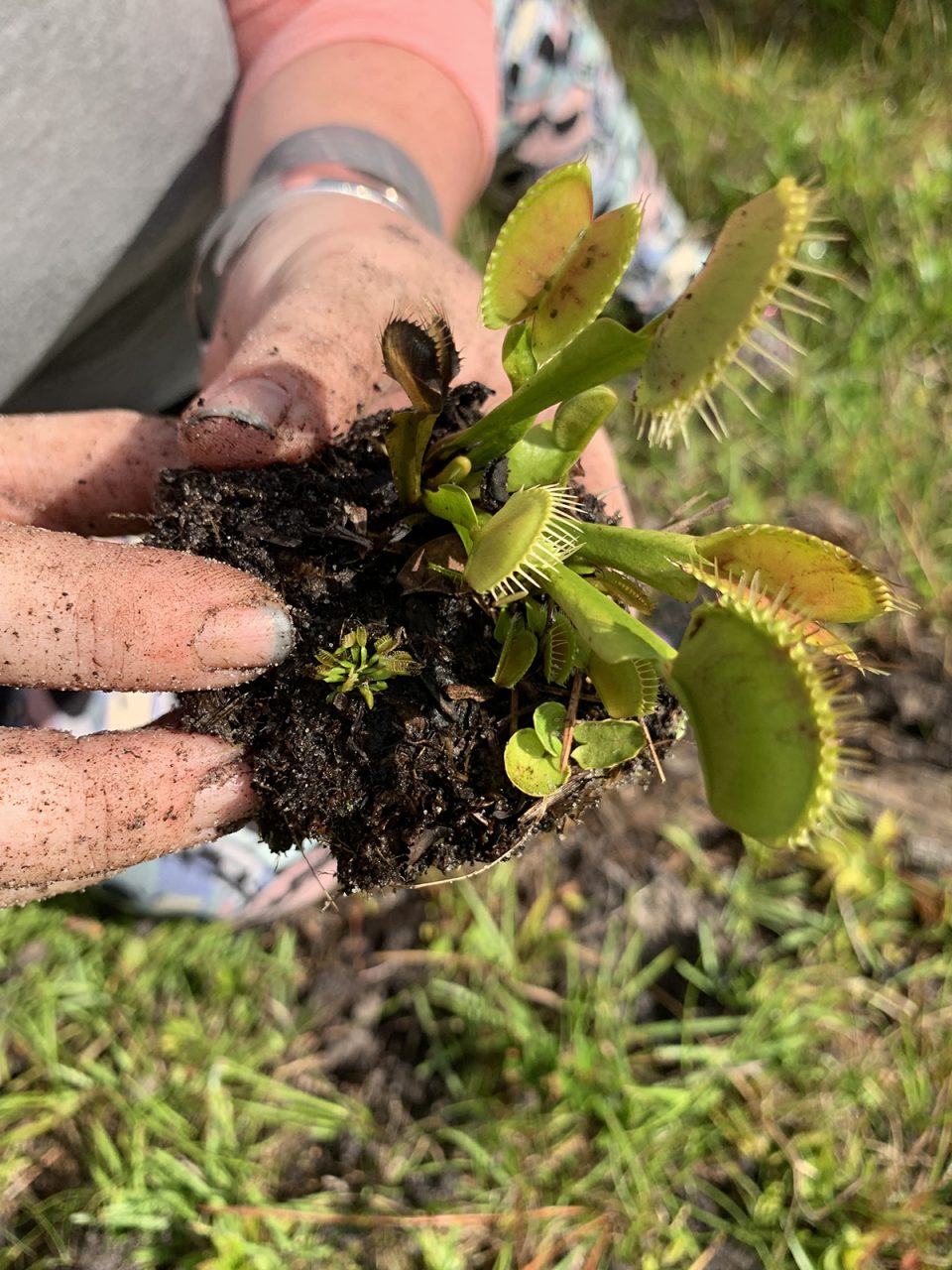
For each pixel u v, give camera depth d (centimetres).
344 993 26
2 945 26
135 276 21
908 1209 23
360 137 20
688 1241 23
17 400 23
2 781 12
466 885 27
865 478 32
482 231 39
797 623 11
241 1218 23
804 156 38
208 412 14
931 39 41
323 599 14
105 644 13
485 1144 24
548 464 14
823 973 26
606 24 47
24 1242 23
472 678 14
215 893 24
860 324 34
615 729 12
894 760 28
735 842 28
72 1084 25
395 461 14
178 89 20
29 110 17
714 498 33
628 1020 26
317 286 17
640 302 33
